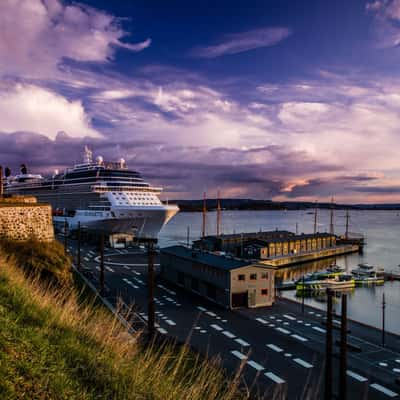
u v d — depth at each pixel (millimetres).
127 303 40625
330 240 116812
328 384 19750
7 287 9922
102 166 102938
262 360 27234
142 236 96375
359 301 58688
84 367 6898
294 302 46781
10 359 5930
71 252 81562
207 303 44031
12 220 27359
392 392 23281
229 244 102062
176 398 7258
